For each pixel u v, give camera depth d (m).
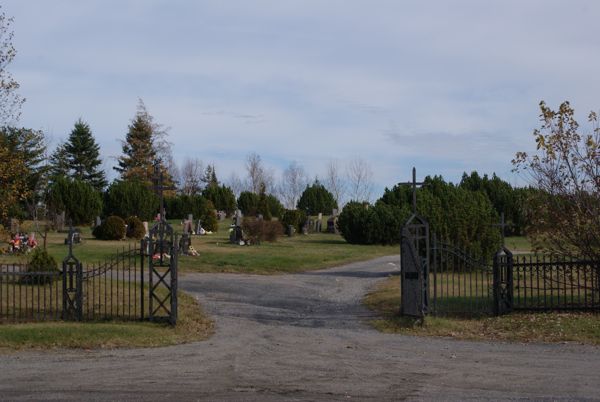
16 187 26.84
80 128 81.62
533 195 19.33
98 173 82.38
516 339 15.03
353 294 24.05
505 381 10.65
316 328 17.16
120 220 40.97
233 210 71.56
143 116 82.06
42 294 19.66
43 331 14.57
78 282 16.73
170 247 16.78
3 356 12.83
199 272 28.91
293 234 52.31
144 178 77.56
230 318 18.61
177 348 14.04
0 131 31.89
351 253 38.88
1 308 16.98
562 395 9.65
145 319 16.77
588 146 18.48
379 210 45.28
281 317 19.03
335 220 57.06
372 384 10.47
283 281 27.09
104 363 12.23
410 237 17.77
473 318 17.53
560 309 17.39
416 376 11.09
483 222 28.52
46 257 20.55
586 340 14.59
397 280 26.95
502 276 17.81
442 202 30.11
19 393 9.77
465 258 18.72
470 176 54.97
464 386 10.30
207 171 100.25
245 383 10.53
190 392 9.88
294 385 10.39
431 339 15.31
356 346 14.38
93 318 16.75
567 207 18.69
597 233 18.25
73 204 51.97
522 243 46.16
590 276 18.30
